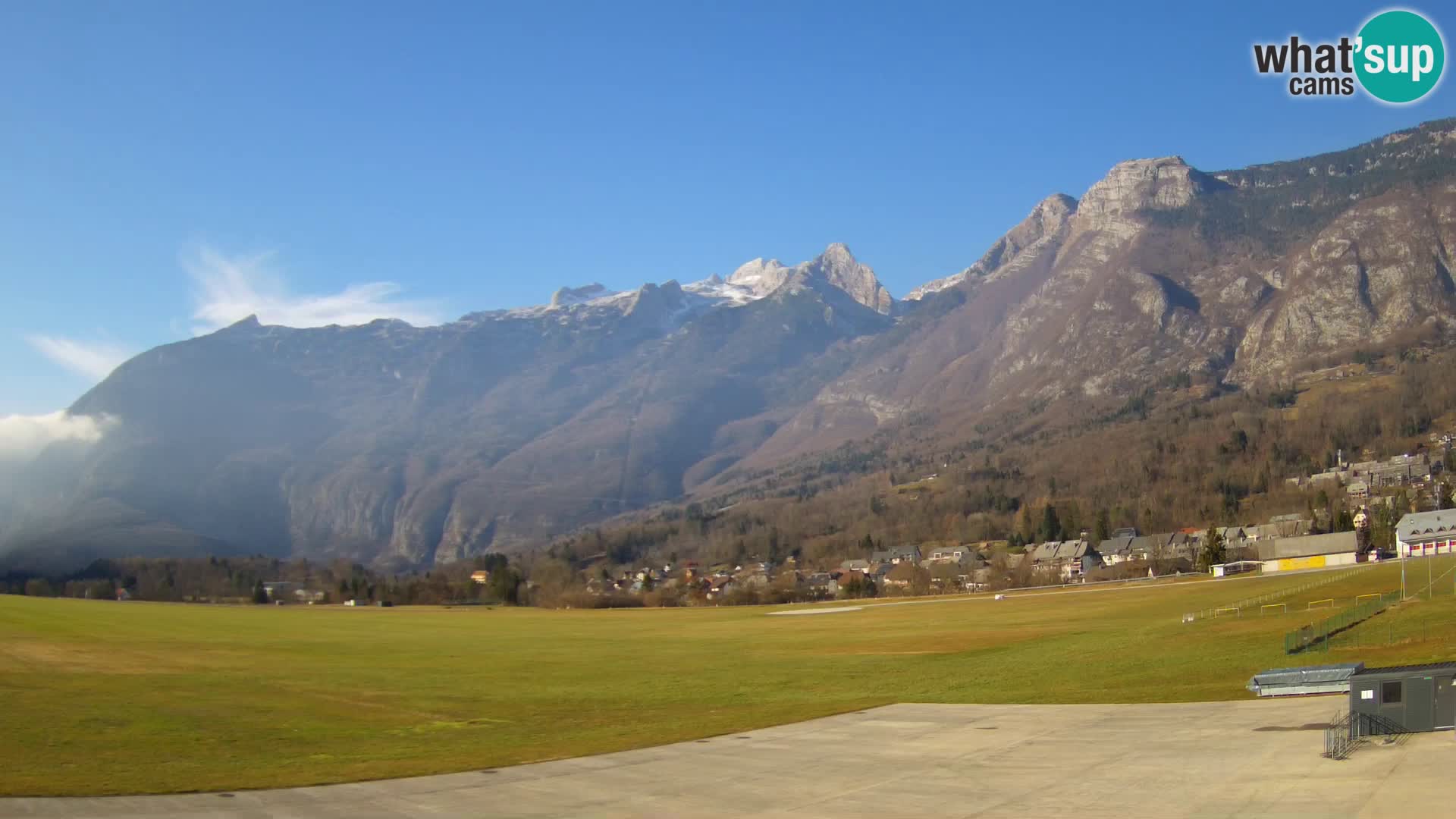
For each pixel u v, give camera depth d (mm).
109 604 199375
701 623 162750
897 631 118688
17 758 45844
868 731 50000
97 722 55531
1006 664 76188
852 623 140375
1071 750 42188
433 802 37188
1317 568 171750
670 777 41000
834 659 90688
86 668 82312
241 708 62531
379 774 42000
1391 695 38812
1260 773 35469
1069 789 35750
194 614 179875
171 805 36531
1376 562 161750
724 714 59344
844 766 42031
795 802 36375
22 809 35625
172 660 93875
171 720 57281
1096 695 56344
